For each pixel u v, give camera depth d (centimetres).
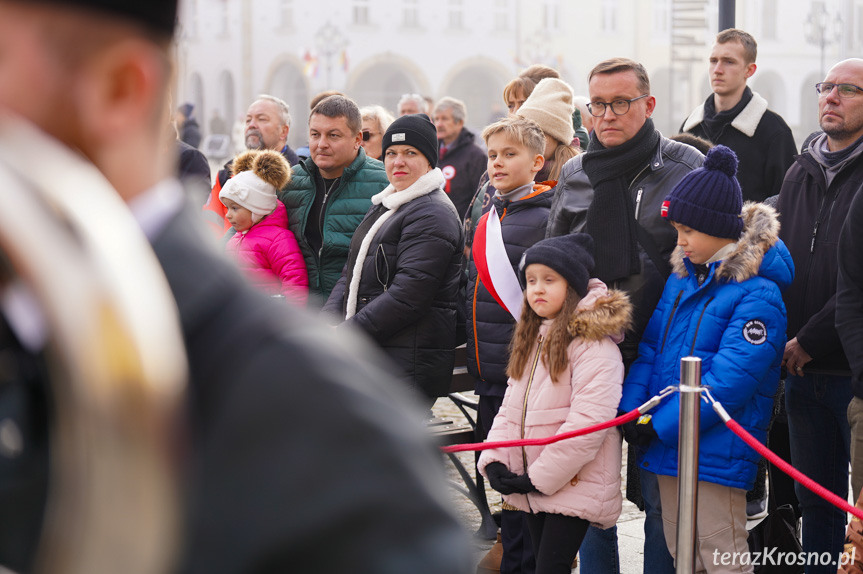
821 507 631
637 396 554
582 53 7475
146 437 80
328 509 94
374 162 823
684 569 512
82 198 81
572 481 550
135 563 80
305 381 98
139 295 80
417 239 695
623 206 586
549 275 556
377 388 104
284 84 7400
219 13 7588
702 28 4878
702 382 522
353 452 96
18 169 80
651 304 577
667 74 7500
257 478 95
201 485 95
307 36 7125
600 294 553
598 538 613
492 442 554
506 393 587
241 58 7450
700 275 550
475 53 7438
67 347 76
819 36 6156
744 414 533
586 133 998
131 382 79
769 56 6316
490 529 783
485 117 7631
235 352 100
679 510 510
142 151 105
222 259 107
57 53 97
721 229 529
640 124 593
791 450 646
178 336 95
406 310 688
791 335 657
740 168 875
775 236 537
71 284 77
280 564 94
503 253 642
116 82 101
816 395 625
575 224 627
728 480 521
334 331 110
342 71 7150
